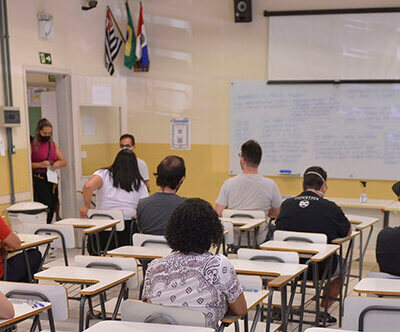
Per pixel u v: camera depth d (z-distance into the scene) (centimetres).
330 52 652
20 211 516
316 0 655
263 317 362
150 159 762
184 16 723
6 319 199
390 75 630
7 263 349
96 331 190
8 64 550
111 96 697
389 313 210
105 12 714
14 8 561
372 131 643
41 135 611
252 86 694
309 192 390
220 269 203
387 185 643
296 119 676
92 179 453
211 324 201
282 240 362
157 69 746
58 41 630
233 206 449
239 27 696
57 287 234
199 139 732
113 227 416
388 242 282
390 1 623
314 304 425
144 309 205
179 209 211
